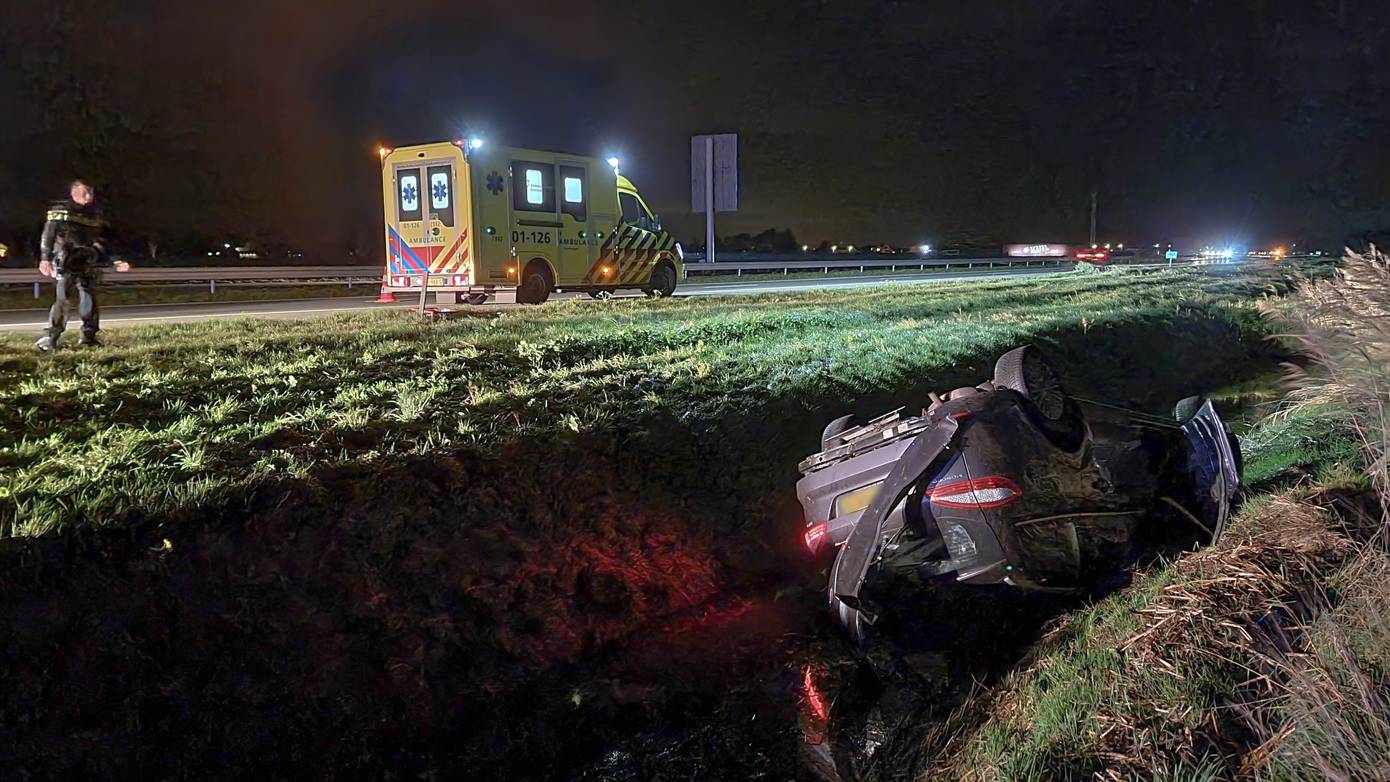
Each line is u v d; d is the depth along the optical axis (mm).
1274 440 7617
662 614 5695
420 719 4594
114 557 4762
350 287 33344
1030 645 4914
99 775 4008
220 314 18812
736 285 30062
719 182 33469
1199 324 16344
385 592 5207
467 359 10102
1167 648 3863
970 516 4684
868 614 4984
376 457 6156
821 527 5539
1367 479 5703
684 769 4227
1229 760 3150
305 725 4426
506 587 5504
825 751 4270
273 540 5211
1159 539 5641
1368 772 2812
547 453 6707
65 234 10156
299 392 8180
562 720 4645
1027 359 5184
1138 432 6055
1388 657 3439
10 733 3988
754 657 5207
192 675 4453
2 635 4242
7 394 7629
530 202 18656
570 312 15867
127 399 7676
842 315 15289
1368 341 5680
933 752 4059
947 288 24797
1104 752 3277
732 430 7785
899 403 9594
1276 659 3604
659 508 6664
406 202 18250
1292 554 4609
